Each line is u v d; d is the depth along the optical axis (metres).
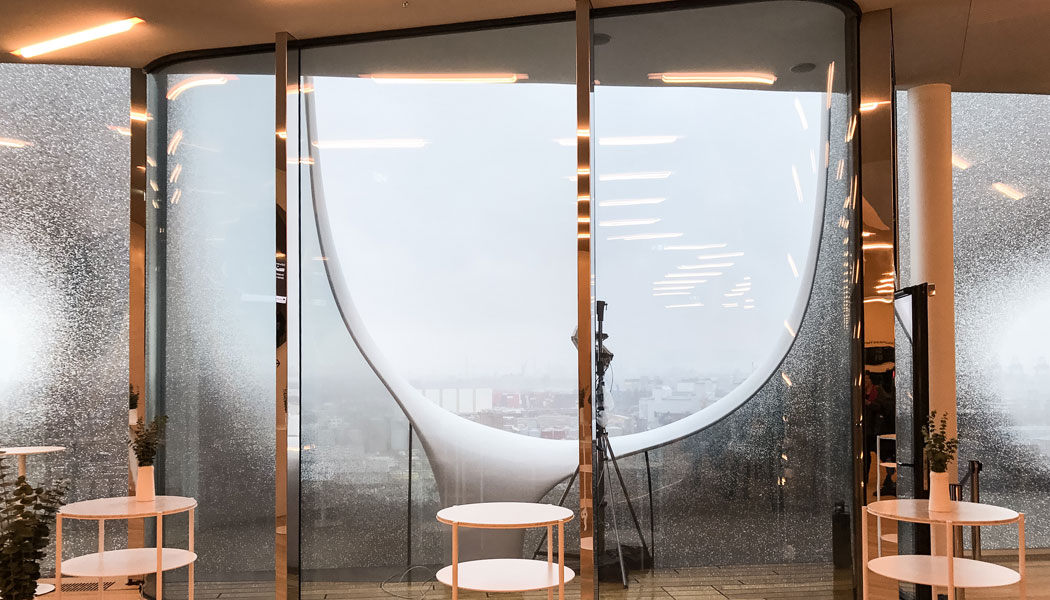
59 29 4.32
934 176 4.86
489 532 4.13
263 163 4.58
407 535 4.25
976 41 4.43
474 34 4.34
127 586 4.88
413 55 4.40
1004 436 5.51
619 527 3.98
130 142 5.11
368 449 4.32
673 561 3.94
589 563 3.91
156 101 4.80
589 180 4.02
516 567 3.60
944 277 4.77
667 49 4.12
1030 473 5.48
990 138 5.63
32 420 5.42
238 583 4.49
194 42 4.53
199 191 4.69
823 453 3.93
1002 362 5.54
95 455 5.45
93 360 5.49
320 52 4.52
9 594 2.46
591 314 4.02
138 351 4.72
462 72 4.35
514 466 4.15
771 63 4.07
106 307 5.52
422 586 4.20
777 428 3.96
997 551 5.48
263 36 4.46
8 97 5.47
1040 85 5.14
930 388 4.67
